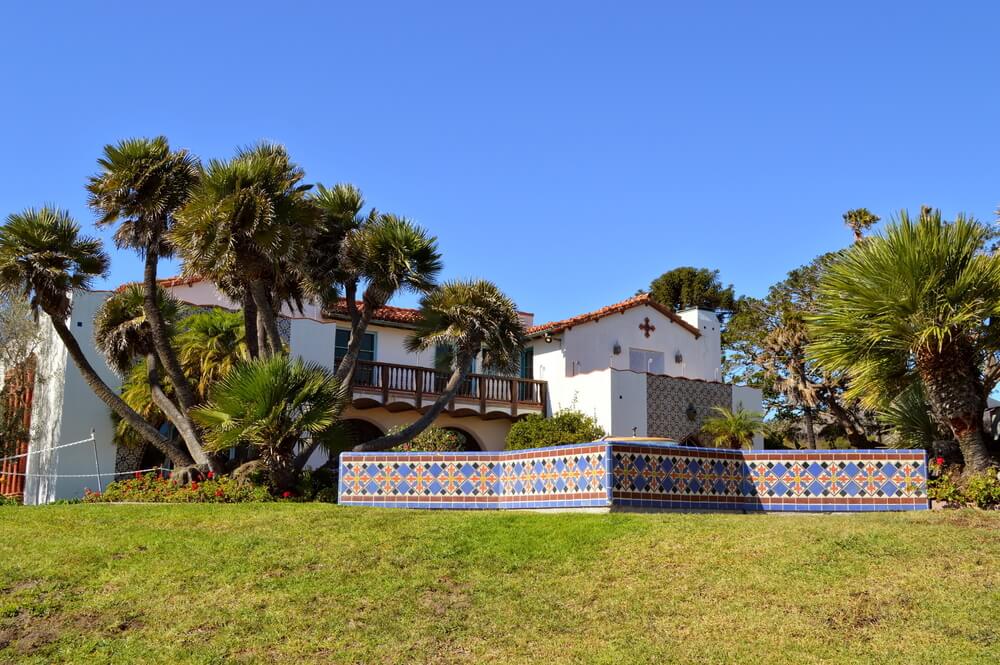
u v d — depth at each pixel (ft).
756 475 47.60
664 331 116.88
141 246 63.72
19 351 78.48
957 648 27.96
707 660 28.27
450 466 50.62
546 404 104.32
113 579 35.53
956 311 44.68
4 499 66.23
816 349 48.96
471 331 69.05
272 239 58.49
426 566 36.86
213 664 28.78
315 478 61.87
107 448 75.97
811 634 29.68
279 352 61.67
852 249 49.08
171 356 62.49
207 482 59.21
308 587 34.68
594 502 45.21
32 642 30.27
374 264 66.08
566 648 29.53
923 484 46.14
